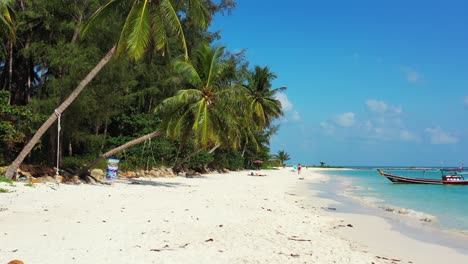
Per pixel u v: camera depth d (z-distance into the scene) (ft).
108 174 84.99
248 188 97.35
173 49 125.49
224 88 87.10
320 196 90.38
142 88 128.16
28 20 87.04
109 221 38.17
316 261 28.19
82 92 81.87
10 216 37.78
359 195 97.76
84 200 52.29
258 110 147.54
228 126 84.79
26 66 98.94
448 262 31.96
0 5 58.90
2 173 65.92
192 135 90.27
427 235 43.86
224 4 125.59
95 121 95.71
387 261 30.48
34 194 53.62
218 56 86.63
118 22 87.04
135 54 59.21
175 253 27.48
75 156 108.37
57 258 24.43
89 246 27.96
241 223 42.39
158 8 62.34
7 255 24.47
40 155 94.17
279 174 209.67
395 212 63.10
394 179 149.18
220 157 186.19
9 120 70.54
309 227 43.91
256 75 156.76
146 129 117.91
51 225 34.60
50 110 82.02
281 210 56.95
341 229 44.88
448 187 130.52
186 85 95.91
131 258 25.45
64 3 84.69
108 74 86.99
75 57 79.46
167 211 47.01
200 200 61.05
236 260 26.66
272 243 33.14
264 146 260.83
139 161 115.65
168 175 115.34
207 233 35.50
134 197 59.31
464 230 47.65
